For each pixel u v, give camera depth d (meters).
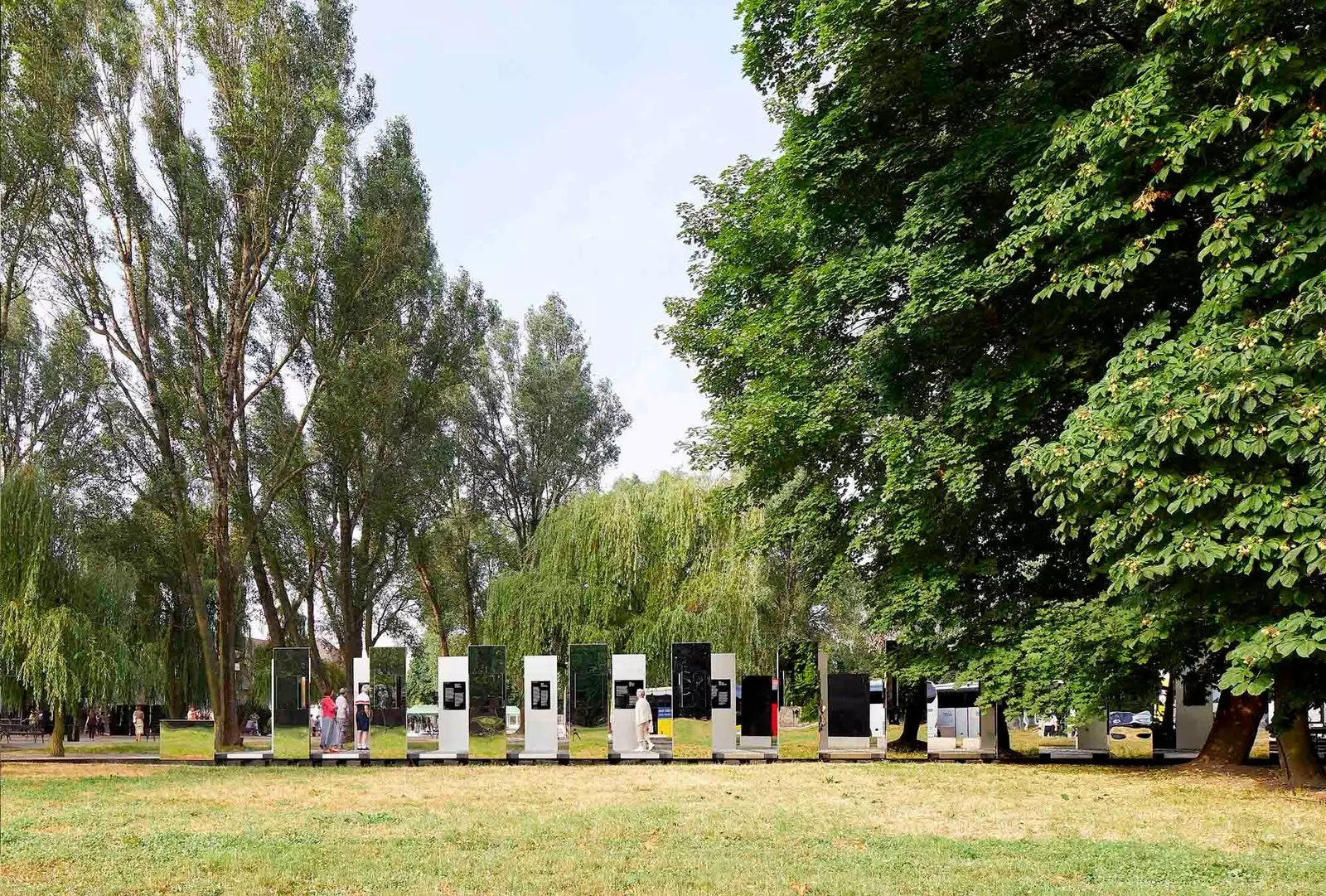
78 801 16.48
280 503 38.28
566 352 51.66
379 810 14.65
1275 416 12.84
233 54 30.83
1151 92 14.91
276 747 24.14
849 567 24.00
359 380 33.06
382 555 39.38
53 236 28.64
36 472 29.03
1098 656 18.30
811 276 22.05
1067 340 19.06
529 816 13.58
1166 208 16.73
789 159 21.52
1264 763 21.41
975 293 18.91
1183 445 13.34
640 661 25.98
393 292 33.28
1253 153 13.71
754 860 10.11
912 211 19.81
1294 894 8.49
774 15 22.86
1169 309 17.95
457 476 47.50
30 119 27.61
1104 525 14.66
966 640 22.09
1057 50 20.28
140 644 34.19
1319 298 12.92
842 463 24.17
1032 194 16.97
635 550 36.72
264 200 31.41
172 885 9.09
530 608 36.41
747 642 34.31
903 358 20.95
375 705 24.17
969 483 18.89
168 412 30.64
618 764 23.19
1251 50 13.42
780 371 22.77
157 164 30.48
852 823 12.77
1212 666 19.86
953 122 21.09
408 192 36.06
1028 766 21.48
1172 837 11.52
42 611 27.59
